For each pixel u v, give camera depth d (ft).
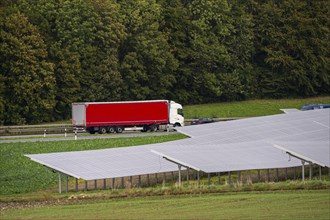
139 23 602.44
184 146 361.71
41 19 577.02
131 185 345.72
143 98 605.31
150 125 524.93
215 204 271.49
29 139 471.62
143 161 357.00
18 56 548.31
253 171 384.06
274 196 282.77
